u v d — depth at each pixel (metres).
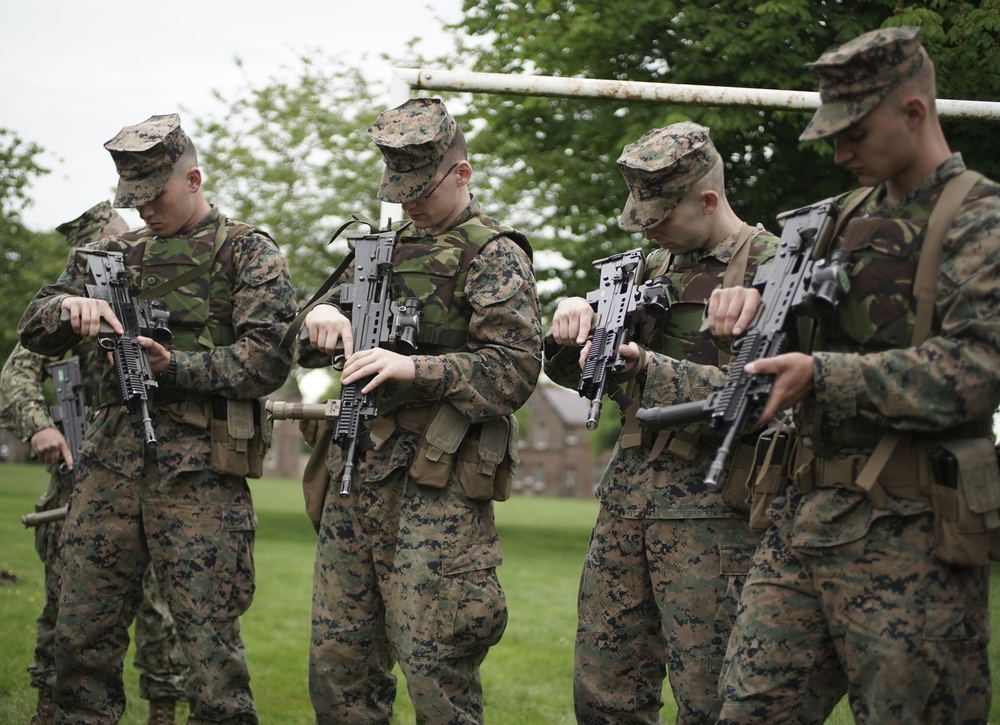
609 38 9.91
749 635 3.25
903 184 3.12
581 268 12.00
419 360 4.05
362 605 4.26
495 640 4.20
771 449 3.40
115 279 4.65
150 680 5.54
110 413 4.68
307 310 4.48
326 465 4.39
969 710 3.12
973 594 3.07
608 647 4.03
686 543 3.84
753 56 9.22
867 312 3.09
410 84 5.70
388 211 5.47
